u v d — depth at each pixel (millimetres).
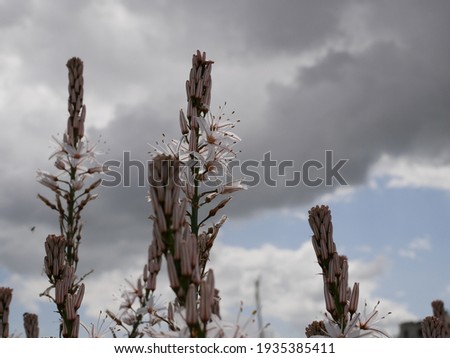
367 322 4656
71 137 7406
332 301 4609
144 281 6746
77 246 6855
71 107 7547
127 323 6582
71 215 6922
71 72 7652
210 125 5742
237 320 3617
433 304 11422
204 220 5340
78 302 5461
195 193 5375
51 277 6250
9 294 7691
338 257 4730
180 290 3428
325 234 4785
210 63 5680
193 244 3451
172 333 3734
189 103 5574
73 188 6980
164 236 3523
